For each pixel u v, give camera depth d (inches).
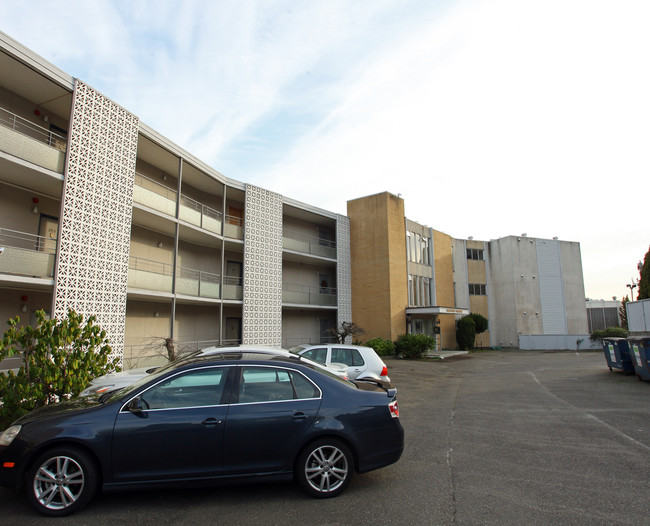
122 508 165.6
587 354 1129.4
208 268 821.9
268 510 163.2
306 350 402.0
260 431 171.8
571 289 1504.7
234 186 809.5
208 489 184.4
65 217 458.9
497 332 1483.8
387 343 996.6
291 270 1024.9
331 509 163.6
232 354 203.3
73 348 304.0
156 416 167.8
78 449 161.9
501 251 1499.8
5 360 411.8
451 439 269.6
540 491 179.8
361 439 179.5
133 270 554.3
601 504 165.6
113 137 525.0
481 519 153.7
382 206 1079.0
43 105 506.0
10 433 164.9
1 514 160.9
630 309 722.2
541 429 292.5
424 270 1225.4
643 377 510.3
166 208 622.5
